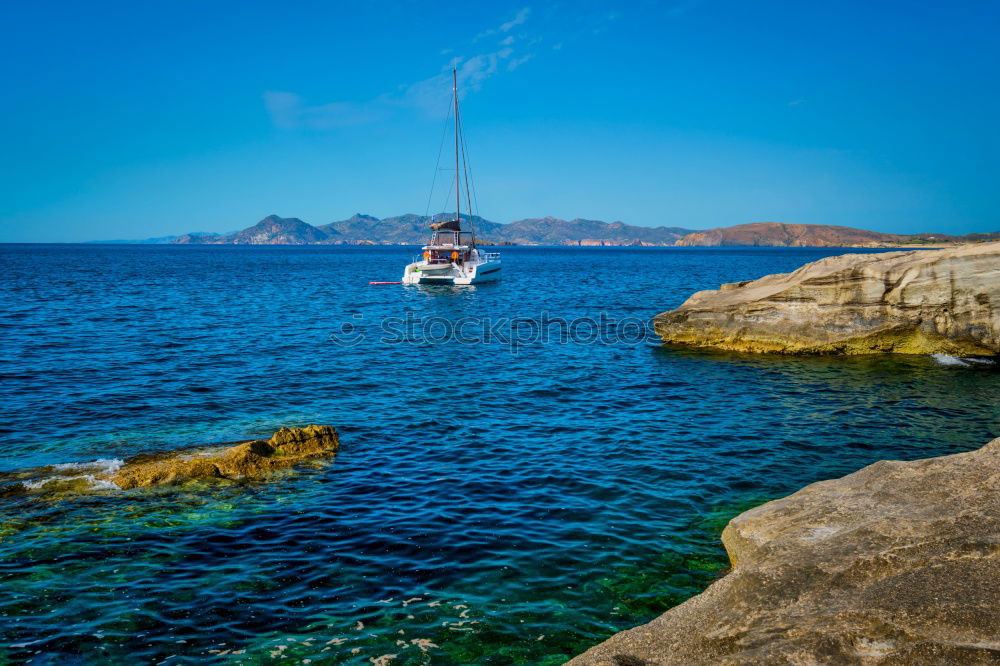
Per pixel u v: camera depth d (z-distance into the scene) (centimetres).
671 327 2970
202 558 972
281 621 817
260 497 1196
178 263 12419
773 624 618
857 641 545
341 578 920
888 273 2498
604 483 1284
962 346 2447
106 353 2598
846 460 1430
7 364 2327
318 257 18312
